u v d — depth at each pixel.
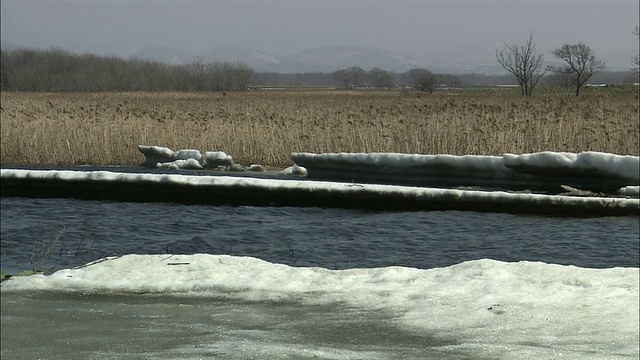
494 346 8.27
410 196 21.31
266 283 11.09
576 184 25.52
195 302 10.28
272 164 34.50
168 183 22.47
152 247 16.91
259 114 46.62
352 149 33.38
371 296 10.33
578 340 8.45
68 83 154.75
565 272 10.97
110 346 8.45
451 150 31.72
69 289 10.99
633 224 19.47
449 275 11.08
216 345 8.41
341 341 8.54
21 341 8.66
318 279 11.25
